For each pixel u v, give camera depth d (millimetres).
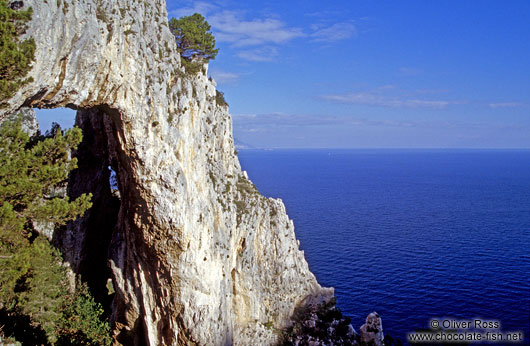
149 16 32812
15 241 25094
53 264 39000
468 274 79500
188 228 34875
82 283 42062
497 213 145750
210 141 44469
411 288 72688
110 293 46406
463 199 180875
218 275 40844
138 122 30188
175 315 37625
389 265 85188
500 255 92000
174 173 33031
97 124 43781
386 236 110250
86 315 39281
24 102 22594
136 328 39562
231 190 49969
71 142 26391
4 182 22406
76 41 23578
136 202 33469
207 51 46188
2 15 19062
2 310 31703
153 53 32312
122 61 28094
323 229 118500
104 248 46844
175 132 33406
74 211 25891
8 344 27359
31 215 24266
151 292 37719
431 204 166875
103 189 46000
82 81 25203
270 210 59812
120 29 27688
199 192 37562
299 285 60438
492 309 64312
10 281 24812
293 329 55250
